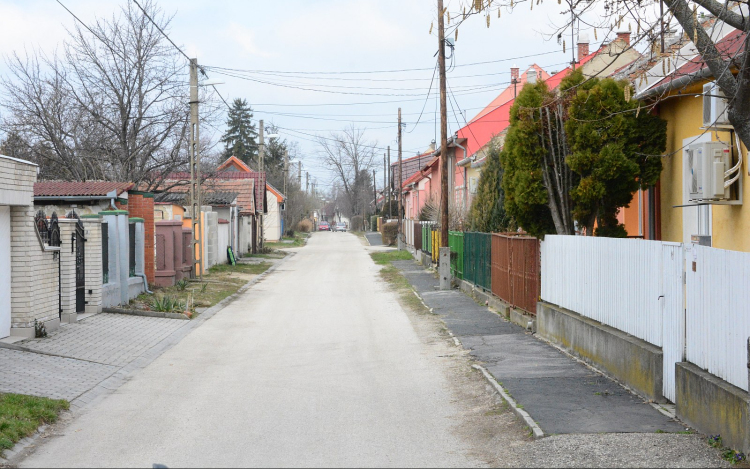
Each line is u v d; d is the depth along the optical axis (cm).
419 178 5141
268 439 722
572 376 984
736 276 629
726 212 1043
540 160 1316
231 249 3641
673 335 779
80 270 1627
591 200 1245
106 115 3038
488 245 1912
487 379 982
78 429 780
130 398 935
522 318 1491
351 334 1498
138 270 2058
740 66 718
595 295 1069
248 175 5484
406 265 3547
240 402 900
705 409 677
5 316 1256
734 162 1011
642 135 1226
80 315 1605
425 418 812
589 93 1228
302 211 9831
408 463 640
